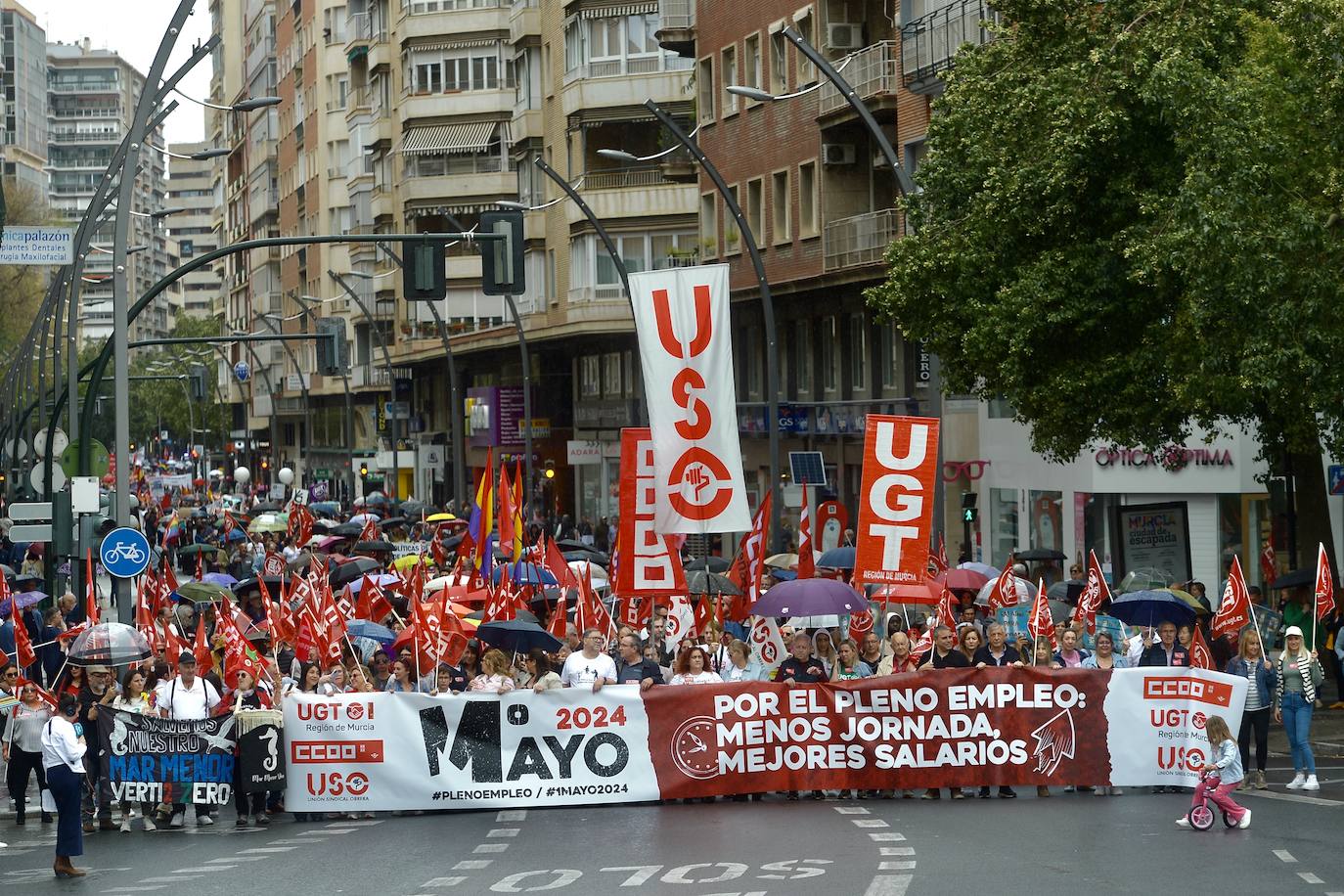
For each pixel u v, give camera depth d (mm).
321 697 20672
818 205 51438
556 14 71250
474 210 78688
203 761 20781
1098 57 28500
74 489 30328
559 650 23516
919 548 22828
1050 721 20578
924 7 46344
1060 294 29141
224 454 158375
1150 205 27734
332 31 111812
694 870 15547
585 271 66625
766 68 54562
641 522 24000
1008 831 17516
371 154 99562
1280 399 26375
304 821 20922
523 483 76875
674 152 63250
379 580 32031
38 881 16797
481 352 80250
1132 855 15906
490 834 18594
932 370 32375
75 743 17250
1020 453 43375
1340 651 27500
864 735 20562
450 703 20641
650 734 20594
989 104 30703
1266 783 21547
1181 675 20531
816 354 53312
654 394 23047
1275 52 27562
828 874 15016
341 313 109562
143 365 164500
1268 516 38219
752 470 58781
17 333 86562
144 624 26234
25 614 30844
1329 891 13938
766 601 22750
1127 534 34938
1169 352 28125
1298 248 25891
